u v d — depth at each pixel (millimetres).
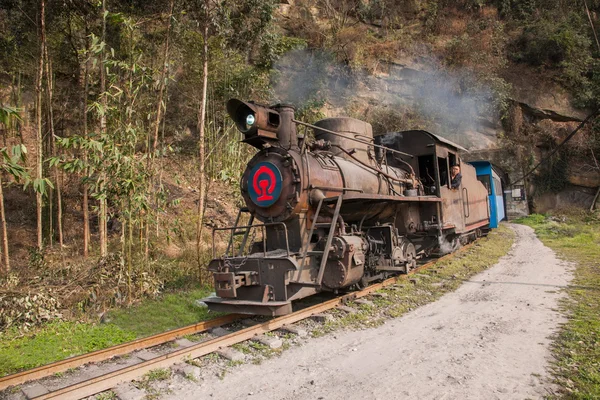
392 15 25766
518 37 27984
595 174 25281
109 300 7387
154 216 8477
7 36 10688
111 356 5043
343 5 23203
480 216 15617
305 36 21062
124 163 7242
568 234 17250
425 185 11047
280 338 5422
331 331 5695
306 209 6520
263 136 6477
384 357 4777
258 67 16078
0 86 12055
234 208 13578
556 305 6703
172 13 9258
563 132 25672
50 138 10203
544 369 4285
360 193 7535
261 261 6082
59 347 5504
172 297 7613
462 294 7777
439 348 5000
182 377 4309
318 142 7570
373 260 7742
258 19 14609
